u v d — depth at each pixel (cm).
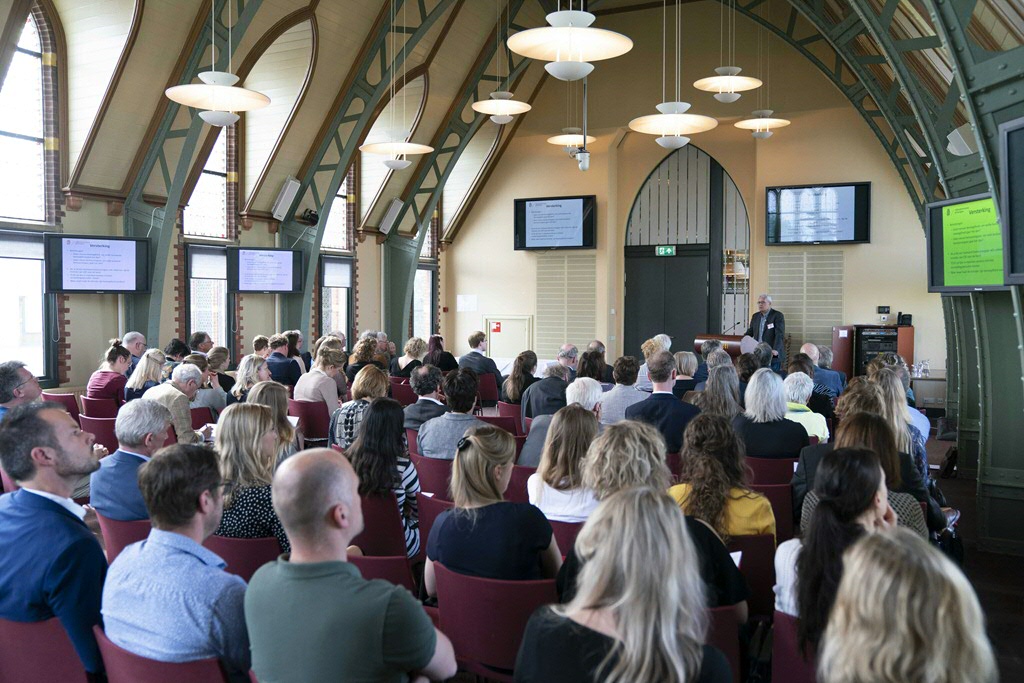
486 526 265
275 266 1150
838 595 130
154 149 917
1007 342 539
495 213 1591
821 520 200
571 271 1535
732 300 1502
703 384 688
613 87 1484
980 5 518
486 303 1608
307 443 609
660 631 141
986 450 543
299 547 180
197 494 199
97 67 830
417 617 175
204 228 1086
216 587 193
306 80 1041
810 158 1320
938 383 1121
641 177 1548
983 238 532
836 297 1303
